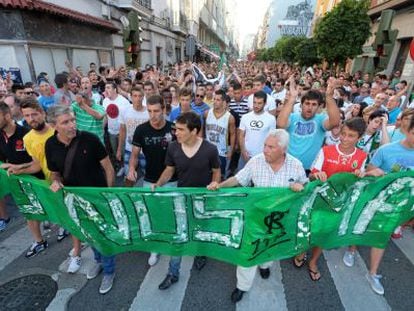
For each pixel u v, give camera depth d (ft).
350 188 8.18
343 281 9.61
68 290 9.07
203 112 16.61
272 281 9.55
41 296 8.84
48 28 33.68
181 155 8.47
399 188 8.39
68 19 37.29
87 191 8.09
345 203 8.36
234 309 8.50
